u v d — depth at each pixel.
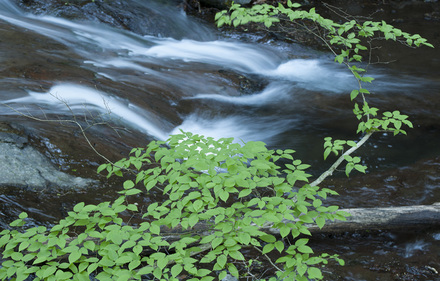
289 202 2.79
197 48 9.89
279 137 6.66
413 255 3.96
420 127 6.97
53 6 9.65
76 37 8.70
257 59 9.66
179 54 9.36
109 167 3.29
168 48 9.58
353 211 4.05
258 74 9.15
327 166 5.82
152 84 7.39
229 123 7.01
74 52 7.94
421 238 4.14
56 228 2.74
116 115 5.99
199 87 7.80
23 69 6.60
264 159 3.12
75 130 5.14
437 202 4.40
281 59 9.84
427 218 4.09
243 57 9.66
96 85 6.65
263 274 3.62
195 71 8.35
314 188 3.03
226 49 9.96
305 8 12.27
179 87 7.60
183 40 10.26
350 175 5.52
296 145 6.43
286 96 8.10
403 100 7.98
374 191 5.11
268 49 10.05
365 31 3.73
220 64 9.08
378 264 3.84
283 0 12.05
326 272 3.71
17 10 9.48
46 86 6.27
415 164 5.80
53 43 8.05
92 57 8.00
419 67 9.64
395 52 10.32
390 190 5.13
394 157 6.02
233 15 3.58
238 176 2.77
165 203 2.89
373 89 8.46
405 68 9.57
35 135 4.73
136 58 8.52
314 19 3.62
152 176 3.05
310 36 10.60
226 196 2.69
